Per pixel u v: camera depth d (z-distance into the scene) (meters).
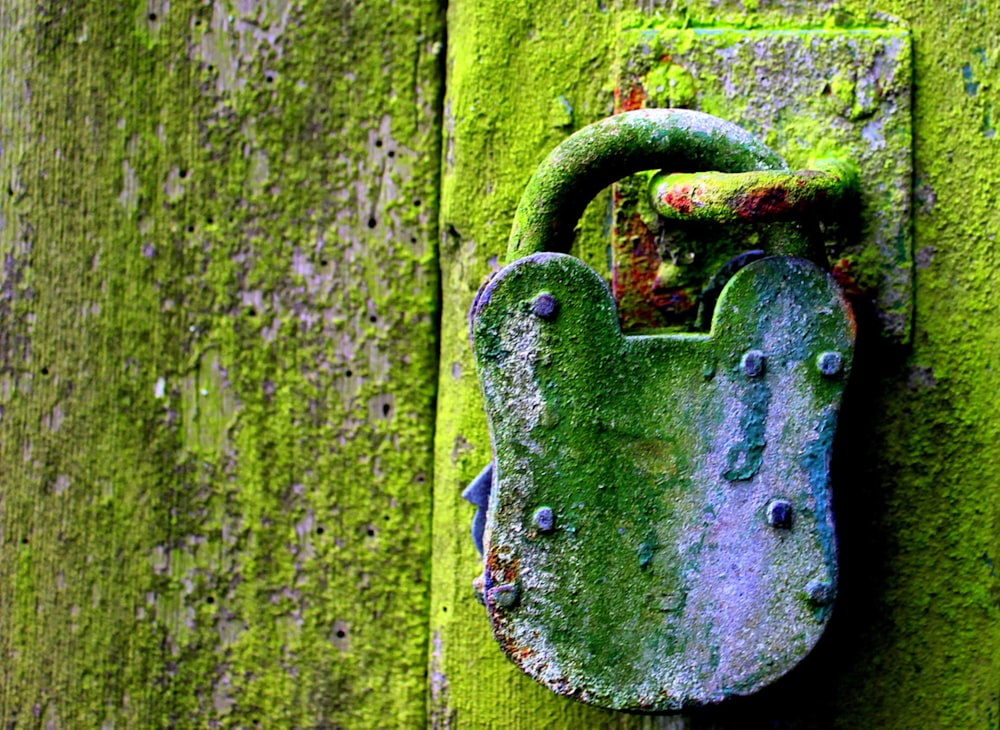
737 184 0.57
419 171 0.63
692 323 0.60
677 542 0.58
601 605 0.58
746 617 0.58
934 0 0.60
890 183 0.60
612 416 0.58
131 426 0.65
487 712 0.62
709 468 0.58
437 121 0.63
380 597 0.63
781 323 0.58
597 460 0.58
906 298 0.60
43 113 0.65
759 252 0.59
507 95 0.62
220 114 0.64
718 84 0.61
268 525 0.64
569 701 0.62
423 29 0.63
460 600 0.63
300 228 0.64
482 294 0.58
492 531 0.58
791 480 0.58
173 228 0.64
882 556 0.61
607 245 0.61
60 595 0.65
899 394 0.60
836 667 0.61
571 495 0.58
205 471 0.64
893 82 0.60
